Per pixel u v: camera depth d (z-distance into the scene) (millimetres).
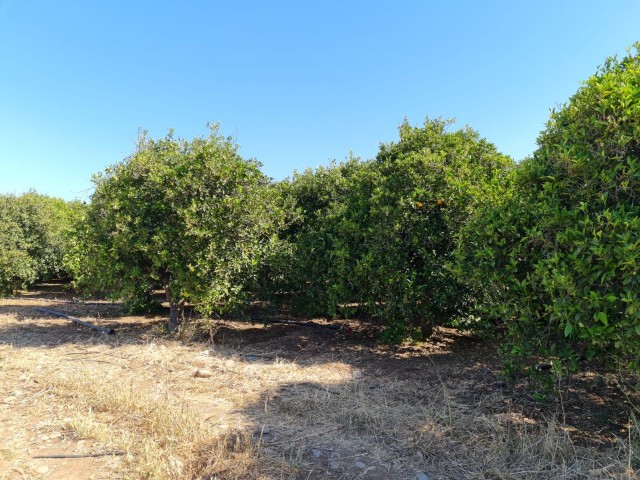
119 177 5965
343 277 5727
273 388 4270
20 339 6172
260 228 6332
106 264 5977
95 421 3400
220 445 2936
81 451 2939
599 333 2797
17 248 10500
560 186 3301
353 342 6273
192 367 4883
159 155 6305
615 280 2855
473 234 3910
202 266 5688
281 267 6375
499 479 2666
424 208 5375
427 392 4195
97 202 6121
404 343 6172
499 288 3539
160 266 5992
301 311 7008
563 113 3566
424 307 5430
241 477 2627
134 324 7301
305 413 3637
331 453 2979
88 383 4207
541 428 3178
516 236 3480
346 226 5746
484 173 5840
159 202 5840
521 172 3705
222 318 7590
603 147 3080
